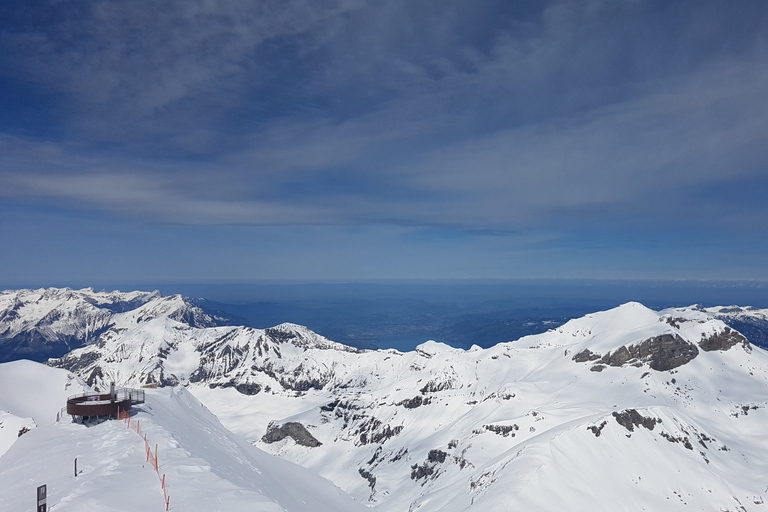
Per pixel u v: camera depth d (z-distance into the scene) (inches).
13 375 7317.9
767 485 5723.4
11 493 1365.7
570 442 5693.9
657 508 5059.1
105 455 1657.2
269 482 2409.0
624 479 5374.0
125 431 1984.5
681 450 6151.6
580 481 5123.0
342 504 3348.9
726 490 5565.9
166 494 1342.3
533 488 4813.0
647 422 6437.0
